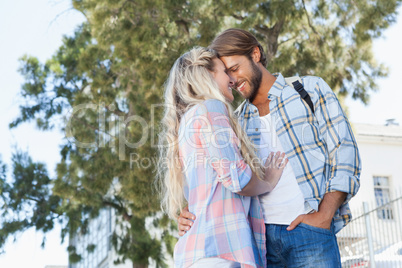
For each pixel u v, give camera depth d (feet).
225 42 8.41
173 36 32.83
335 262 7.29
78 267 66.59
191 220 7.16
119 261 41.81
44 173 46.73
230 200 7.07
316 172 7.62
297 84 8.14
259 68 8.50
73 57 47.67
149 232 41.24
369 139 59.93
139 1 32.83
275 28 32.65
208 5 31.53
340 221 7.73
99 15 34.45
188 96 7.60
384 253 22.06
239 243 6.85
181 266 6.95
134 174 32.48
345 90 34.12
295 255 7.52
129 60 33.68
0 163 45.75
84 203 40.22
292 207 7.69
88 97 40.32
